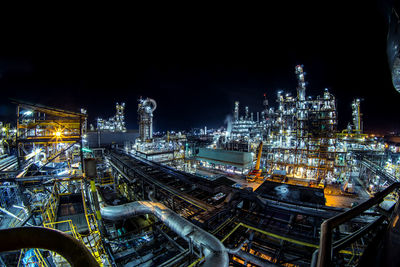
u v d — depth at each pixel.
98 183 26.52
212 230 9.59
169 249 9.94
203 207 11.89
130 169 21.98
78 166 24.16
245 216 10.85
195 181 16.39
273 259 8.73
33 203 14.45
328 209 10.62
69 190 20.16
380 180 33.41
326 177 42.81
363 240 7.73
